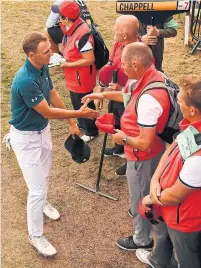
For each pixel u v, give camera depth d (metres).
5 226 4.05
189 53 6.90
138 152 3.12
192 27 6.94
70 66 4.50
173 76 6.30
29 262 3.71
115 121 3.68
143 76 2.93
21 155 3.47
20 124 3.36
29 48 3.08
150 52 2.94
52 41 6.16
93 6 8.77
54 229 3.99
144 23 4.10
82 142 3.84
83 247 3.81
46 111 3.29
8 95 6.03
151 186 2.74
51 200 4.31
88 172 4.65
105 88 4.16
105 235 3.91
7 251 3.81
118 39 3.71
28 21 8.25
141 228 3.52
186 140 2.46
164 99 2.86
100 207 4.21
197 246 2.82
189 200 2.59
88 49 4.38
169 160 2.65
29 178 3.53
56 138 5.18
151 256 3.34
